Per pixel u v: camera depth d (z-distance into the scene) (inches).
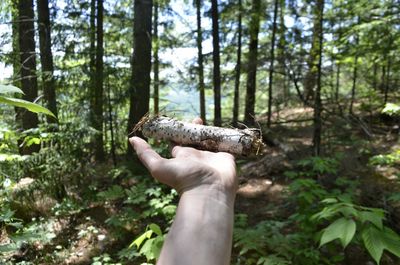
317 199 151.0
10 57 247.3
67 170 200.1
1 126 164.1
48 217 191.6
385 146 305.6
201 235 38.9
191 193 45.0
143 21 271.1
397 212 176.2
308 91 282.5
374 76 422.3
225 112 670.5
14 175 168.9
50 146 204.8
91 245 181.6
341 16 274.7
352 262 145.6
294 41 310.3
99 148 260.4
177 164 48.6
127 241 182.4
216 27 378.9
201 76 428.1
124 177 237.1
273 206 222.8
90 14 336.5
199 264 36.4
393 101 401.7
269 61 288.0
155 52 500.1
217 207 43.0
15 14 286.8
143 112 271.0
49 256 168.9
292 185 134.7
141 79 270.4
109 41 396.8
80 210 204.8
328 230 67.2
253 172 292.4
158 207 164.9
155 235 179.9
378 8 255.1
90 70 254.5
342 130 319.6
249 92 430.3
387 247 63.1
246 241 119.8
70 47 276.1
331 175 204.5
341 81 535.8
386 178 225.3
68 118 233.0
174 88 467.5
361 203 184.2
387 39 255.4
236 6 385.7
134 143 55.0
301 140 370.3
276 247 118.0
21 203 184.7
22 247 167.6
